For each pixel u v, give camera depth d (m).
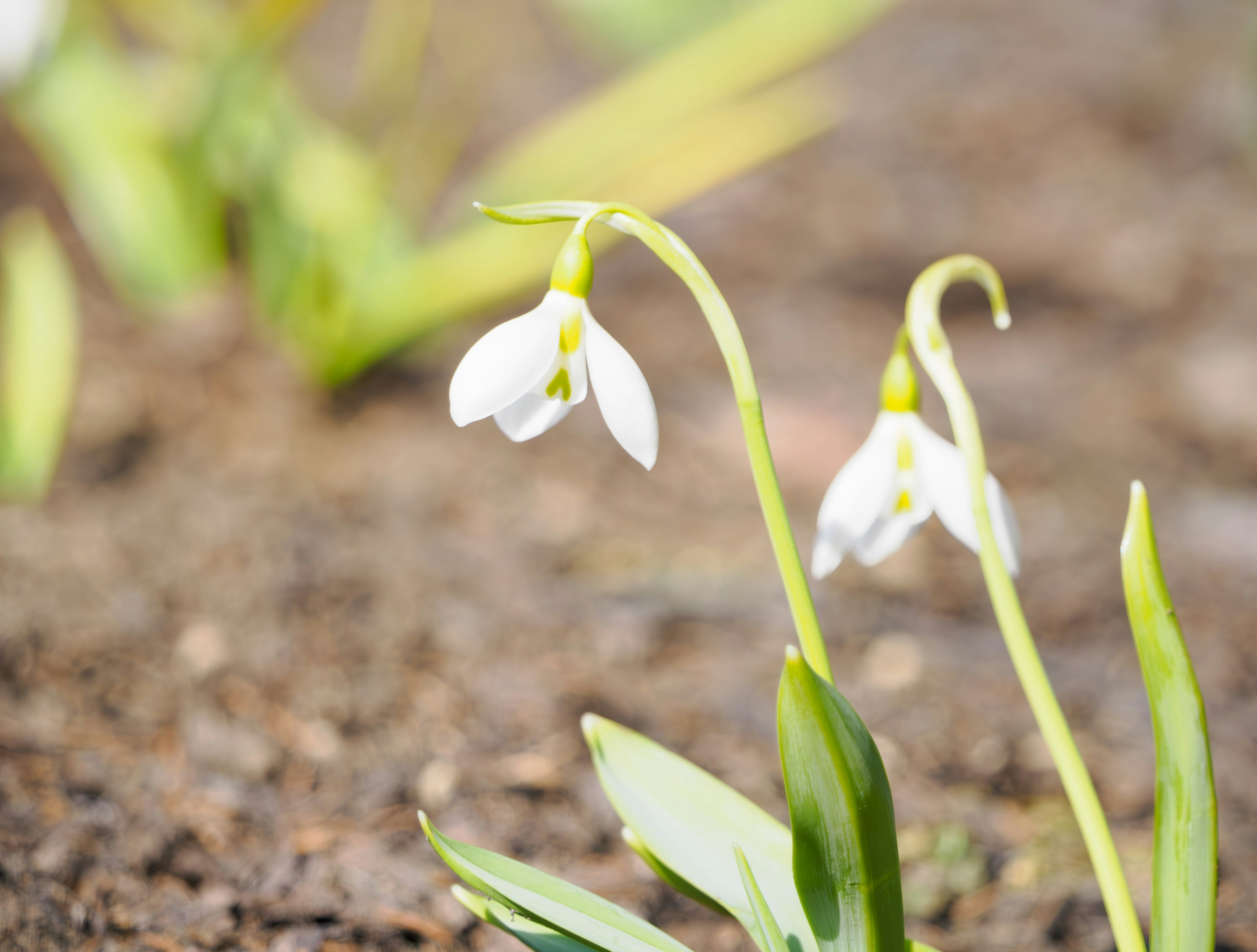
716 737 0.93
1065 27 2.98
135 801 0.82
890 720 0.97
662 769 0.74
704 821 0.73
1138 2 3.07
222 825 0.82
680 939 0.80
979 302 1.93
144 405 1.40
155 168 1.53
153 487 1.24
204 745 0.85
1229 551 1.28
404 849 0.81
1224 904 0.82
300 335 1.45
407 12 1.53
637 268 2.00
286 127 1.56
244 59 1.37
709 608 1.13
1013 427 1.57
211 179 1.49
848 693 1.01
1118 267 2.01
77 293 1.66
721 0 1.94
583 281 0.70
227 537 1.16
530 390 0.70
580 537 1.27
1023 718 0.98
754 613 1.13
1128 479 1.44
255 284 1.53
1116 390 1.66
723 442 1.50
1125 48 2.83
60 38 1.38
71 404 1.37
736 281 1.96
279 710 0.90
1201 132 2.42
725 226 2.14
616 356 0.70
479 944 0.78
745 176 2.32
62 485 1.23
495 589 1.14
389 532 1.22
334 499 1.27
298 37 1.49
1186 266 1.99
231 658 0.97
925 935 0.81
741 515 1.34
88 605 1.02
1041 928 0.81
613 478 1.41
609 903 0.71
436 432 1.44
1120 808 0.86
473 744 0.88
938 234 2.12
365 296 1.42
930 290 0.73
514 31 2.86
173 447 1.33
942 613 1.16
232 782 0.84
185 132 1.45
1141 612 0.70
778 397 1.60
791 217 2.17
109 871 0.79
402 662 0.99
